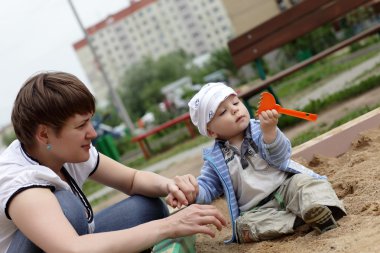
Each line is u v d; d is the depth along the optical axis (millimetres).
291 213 2664
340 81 8953
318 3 8523
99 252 2080
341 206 2545
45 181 2256
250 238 2744
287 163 2803
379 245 2068
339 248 2199
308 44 16266
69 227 2123
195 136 12000
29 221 2113
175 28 71500
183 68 54438
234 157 2895
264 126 2715
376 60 9656
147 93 51531
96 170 2756
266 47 8648
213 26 68938
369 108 5145
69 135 2262
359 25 16438
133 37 72562
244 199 2873
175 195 2629
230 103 2895
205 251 2885
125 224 2641
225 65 24344
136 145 18594
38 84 2258
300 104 7992
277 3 24266
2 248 2312
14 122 2307
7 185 2180
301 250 2357
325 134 4129
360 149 3713
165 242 2566
